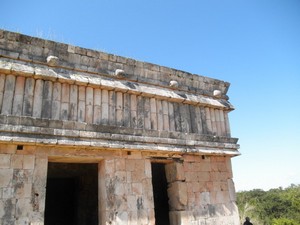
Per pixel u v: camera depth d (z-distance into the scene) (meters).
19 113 8.37
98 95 10.02
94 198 13.88
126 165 9.93
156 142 10.47
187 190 11.16
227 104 13.80
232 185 12.77
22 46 9.09
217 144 12.35
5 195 7.60
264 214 54.34
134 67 11.28
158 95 11.34
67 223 15.01
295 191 62.19
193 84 13.06
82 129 9.02
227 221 11.85
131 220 9.35
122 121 10.24
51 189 15.47
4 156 7.91
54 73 9.22
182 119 11.97
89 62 10.24
